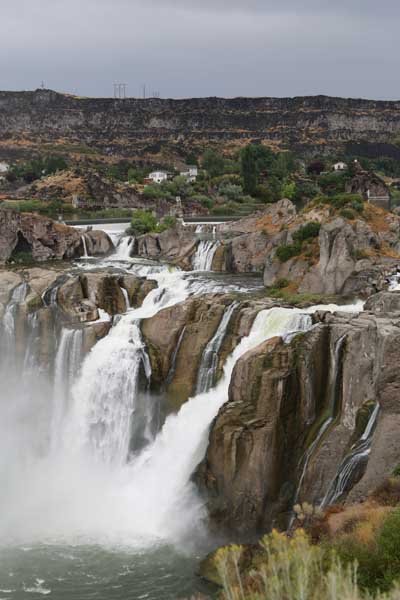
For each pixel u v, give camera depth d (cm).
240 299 6134
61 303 6825
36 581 4188
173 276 7962
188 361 5766
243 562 3862
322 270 6700
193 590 4019
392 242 7100
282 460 4603
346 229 6719
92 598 3997
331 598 1944
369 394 4278
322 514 3572
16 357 6606
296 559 2108
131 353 5925
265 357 4806
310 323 5262
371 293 6397
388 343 3947
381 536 2655
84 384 6141
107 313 6912
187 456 5272
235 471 4628
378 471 3744
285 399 4653
